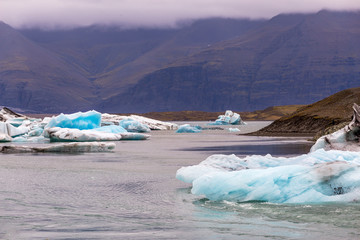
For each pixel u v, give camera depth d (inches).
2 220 536.1
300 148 1659.7
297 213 561.3
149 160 1279.5
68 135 2249.0
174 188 762.8
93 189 756.6
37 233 475.5
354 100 2979.8
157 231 483.8
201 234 471.2
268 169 661.9
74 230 488.4
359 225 505.7
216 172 675.4
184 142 2317.9
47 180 861.8
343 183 623.5
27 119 3663.9
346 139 1104.8
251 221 529.0
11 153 1541.6
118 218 548.4
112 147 1701.5
